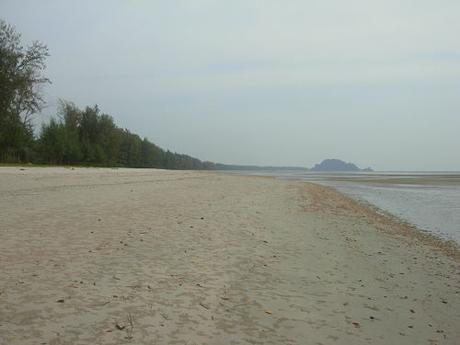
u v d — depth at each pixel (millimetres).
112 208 14586
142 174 46062
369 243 12219
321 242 11609
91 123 76500
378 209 23062
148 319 5473
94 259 8000
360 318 6270
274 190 30453
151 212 14242
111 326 5160
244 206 18016
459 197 32062
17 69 46750
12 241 8891
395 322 6242
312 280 7969
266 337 5328
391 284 8180
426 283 8461
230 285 7203
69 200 16078
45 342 4613
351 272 8789
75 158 63469
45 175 29234
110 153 78250
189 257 8727
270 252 9836
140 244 9484
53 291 6160
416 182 60406
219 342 5059
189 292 6641
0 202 14453
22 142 49469
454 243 13625
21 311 5375
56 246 8750
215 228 12094
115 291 6383
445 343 5652
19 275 6734
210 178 47031
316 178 78125
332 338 5492
